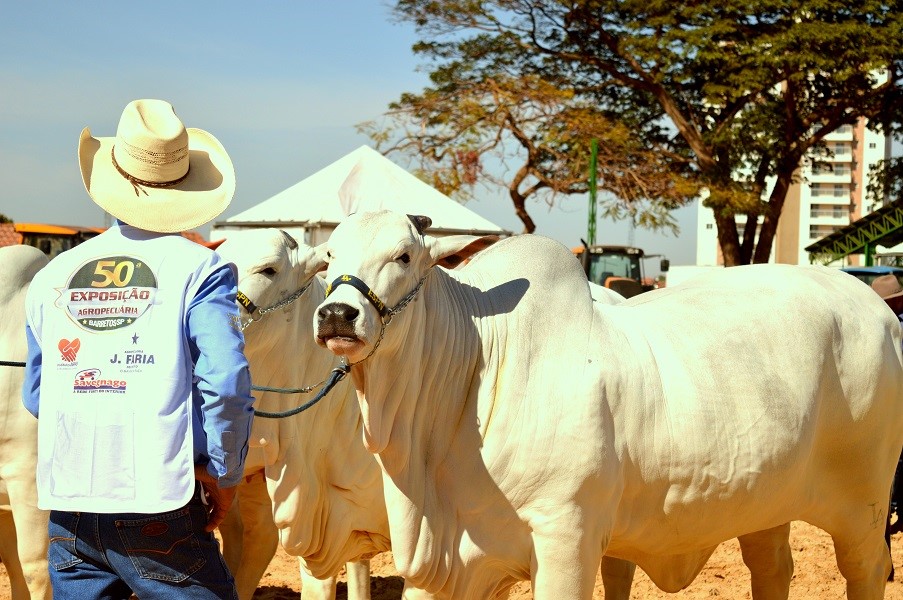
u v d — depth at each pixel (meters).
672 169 28.97
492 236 3.78
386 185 7.14
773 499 4.38
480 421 3.85
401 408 3.74
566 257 4.17
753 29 26.36
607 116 29.22
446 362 3.84
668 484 4.09
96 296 3.26
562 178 26.58
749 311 4.49
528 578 4.00
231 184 3.51
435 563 3.82
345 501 4.73
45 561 4.95
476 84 26.78
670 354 4.20
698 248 88.00
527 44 28.50
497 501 3.82
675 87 28.78
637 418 4.00
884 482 4.84
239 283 4.39
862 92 28.34
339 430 4.71
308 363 4.64
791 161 28.94
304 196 13.45
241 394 3.14
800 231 91.12
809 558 7.14
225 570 3.31
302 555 4.64
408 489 3.80
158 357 3.19
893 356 4.83
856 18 26.12
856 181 90.62
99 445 3.17
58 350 3.26
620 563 5.27
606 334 4.09
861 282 5.03
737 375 4.27
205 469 3.25
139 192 3.36
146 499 3.14
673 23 26.56
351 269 3.54
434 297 3.83
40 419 3.26
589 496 3.83
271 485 4.53
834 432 4.64
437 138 25.77
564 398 3.85
